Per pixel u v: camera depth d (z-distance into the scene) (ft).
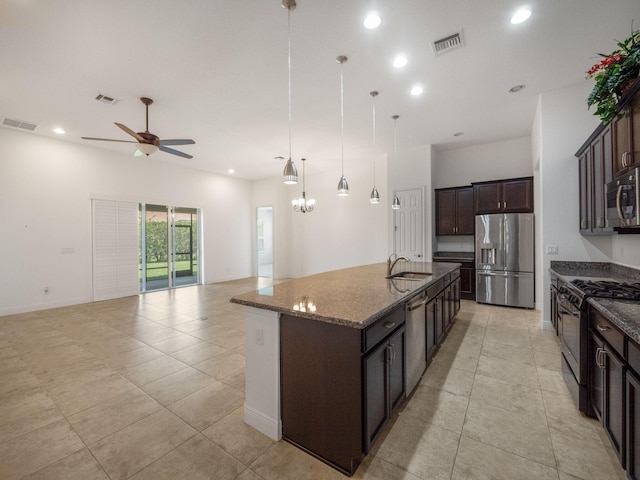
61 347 11.06
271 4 7.22
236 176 27.63
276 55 9.30
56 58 9.30
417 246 19.30
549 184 11.92
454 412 6.95
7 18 7.51
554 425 6.40
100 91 11.45
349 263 24.97
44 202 16.69
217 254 26.30
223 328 13.29
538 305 15.53
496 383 8.26
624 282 7.96
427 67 10.06
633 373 4.48
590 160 9.84
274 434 6.00
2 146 15.28
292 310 5.55
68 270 17.62
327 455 5.38
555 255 11.93
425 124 15.38
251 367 6.42
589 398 6.59
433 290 9.52
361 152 20.36
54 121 14.38
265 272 32.58
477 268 17.12
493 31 8.27
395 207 15.76
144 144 11.92
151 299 19.40
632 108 6.39
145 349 10.84
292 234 28.53
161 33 8.21
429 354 8.99
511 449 5.70
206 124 14.97
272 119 14.42
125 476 5.10
